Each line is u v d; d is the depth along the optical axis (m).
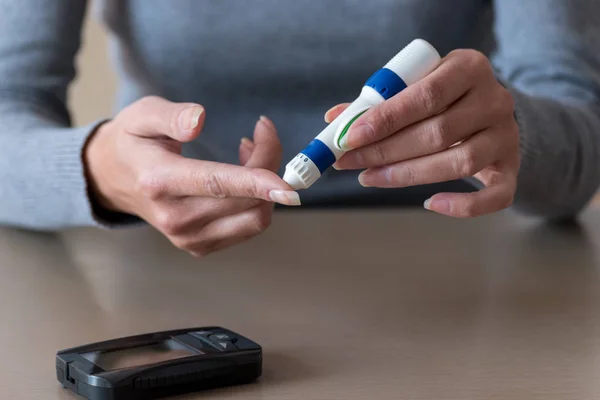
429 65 0.66
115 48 1.11
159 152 0.71
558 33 0.97
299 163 0.64
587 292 0.75
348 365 0.61
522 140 0.84
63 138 0.84
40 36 0.96
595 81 0.96
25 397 0.58
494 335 0.66
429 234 0.91
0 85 0.96
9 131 0.89
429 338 0.65
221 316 0.69
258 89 1.05
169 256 0.83
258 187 0.65
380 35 1.02
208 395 0.58
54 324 0.68
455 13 1.04
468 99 0.67
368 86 0.66
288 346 0.64
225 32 1.03
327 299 0.72
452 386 0.59
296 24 1.02
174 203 0.71
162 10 1.04
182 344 0.61
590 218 0.99
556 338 0.66
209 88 1.06
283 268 0.80
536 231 0.93
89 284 0.76
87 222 0.83
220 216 0.71
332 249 0.86
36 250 0.85
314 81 1.04
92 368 0.58
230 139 1.07
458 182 1.07
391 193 1.07
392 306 0.71
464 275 0.78
